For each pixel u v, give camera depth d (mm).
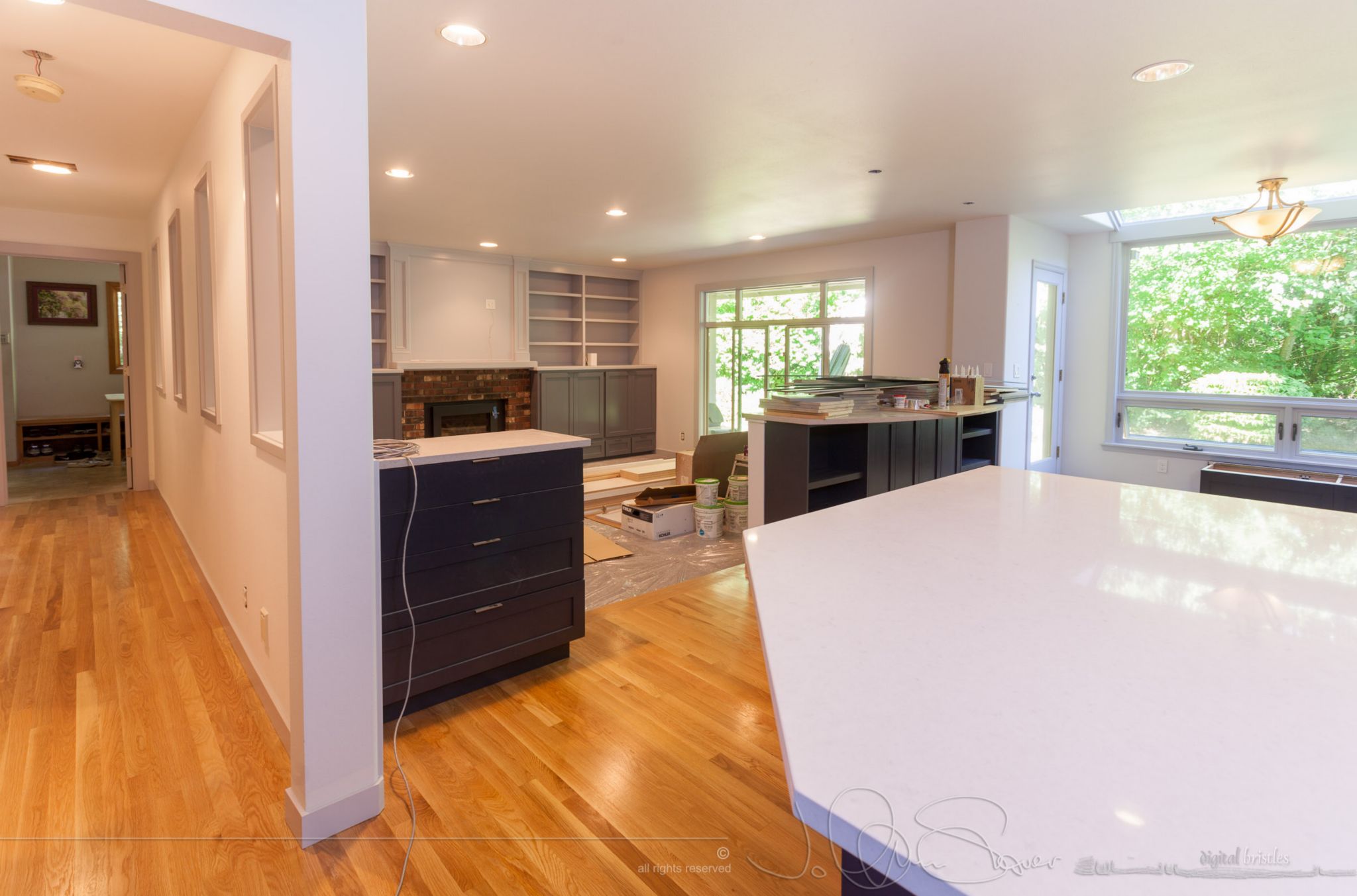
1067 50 2789
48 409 8508
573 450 2916
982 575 1096
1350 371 5605
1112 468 6816
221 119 2906
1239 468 5898
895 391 5059
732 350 8828
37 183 4730
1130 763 575
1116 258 6684
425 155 4223
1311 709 670
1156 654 798
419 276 7797
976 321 6172
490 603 2691
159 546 4641
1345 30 2607
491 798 2064
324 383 1821
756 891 1706
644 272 9812
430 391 8039
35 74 2898
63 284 8516
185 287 4043
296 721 1895
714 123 3648
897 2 2398
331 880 1739
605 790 2102
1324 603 971
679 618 3498
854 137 3867
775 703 684
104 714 2506
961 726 633
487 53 2805
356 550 1903
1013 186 4988
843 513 1547
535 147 4039
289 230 1758
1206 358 6309
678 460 6531
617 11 2467
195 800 2037
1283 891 429
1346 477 5398
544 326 9219
